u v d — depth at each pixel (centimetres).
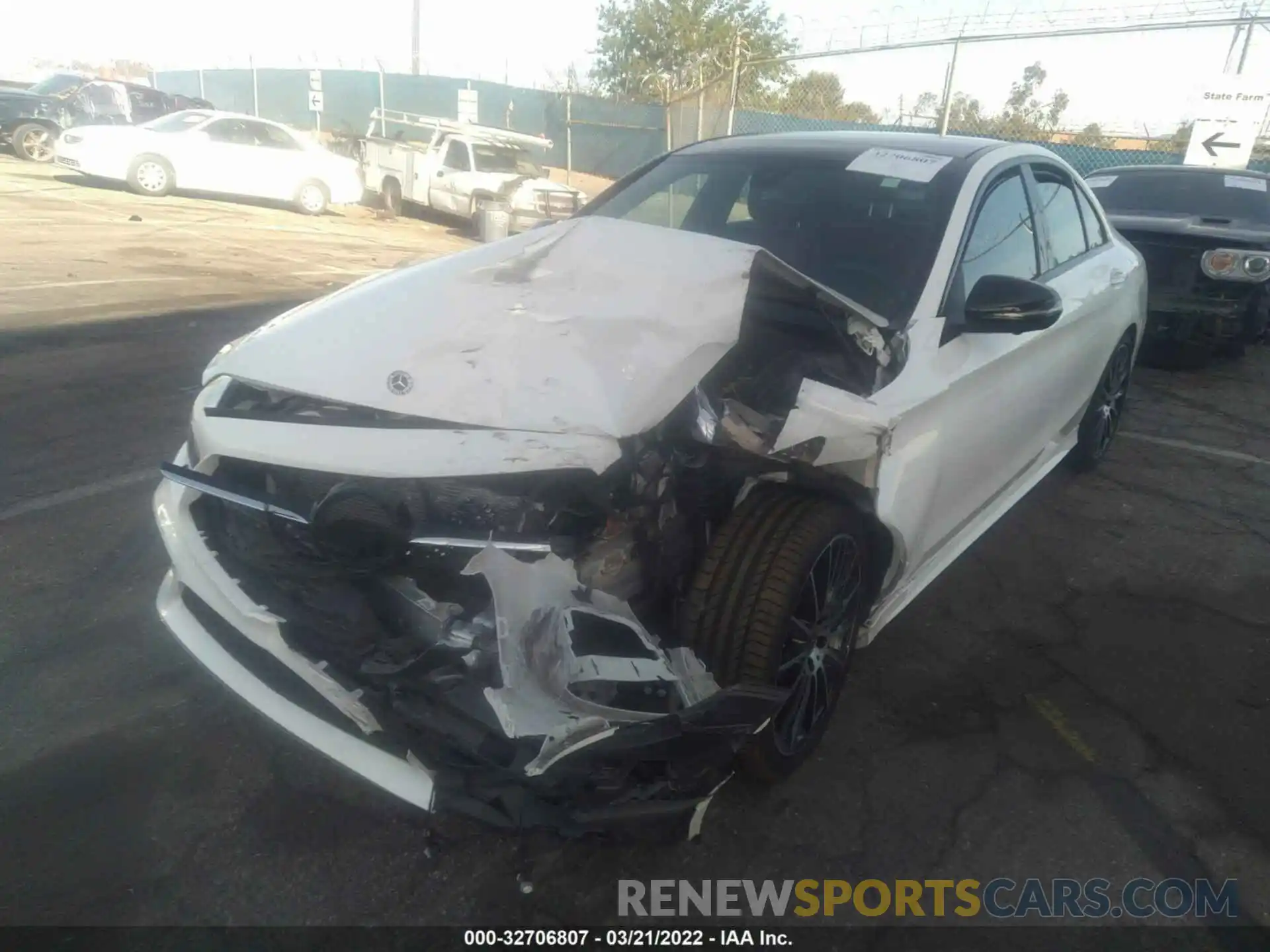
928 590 404
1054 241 434
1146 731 319
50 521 398
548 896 240
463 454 228
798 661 268
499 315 273
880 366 289
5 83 2278
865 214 359
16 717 284
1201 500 516
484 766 204
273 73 2905
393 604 224
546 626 210
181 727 286
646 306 273
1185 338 740
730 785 280
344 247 1238
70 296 786
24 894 228
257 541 250
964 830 271
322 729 229
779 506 262
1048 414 421
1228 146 1080
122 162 1463
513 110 2211
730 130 1422
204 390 284
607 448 229
